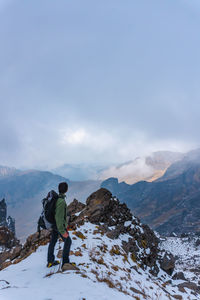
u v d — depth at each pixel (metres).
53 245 5.98
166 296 7.92
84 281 4.81
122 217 14.99
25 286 4.58
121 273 7.50
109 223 13.61
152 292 7.44
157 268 12.84
